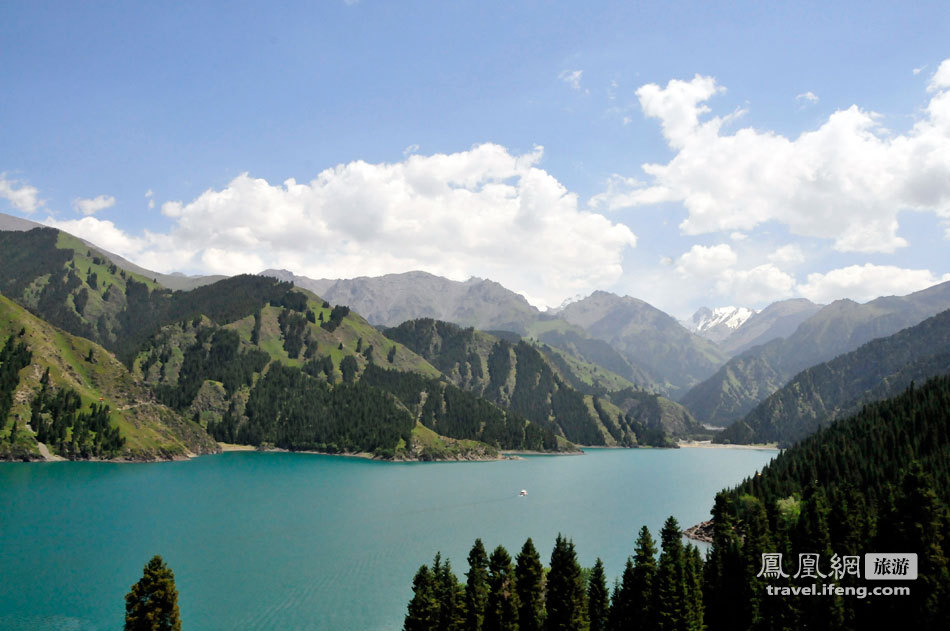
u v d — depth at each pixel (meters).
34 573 114.12
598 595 81.50
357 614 99.12
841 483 145.62
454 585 75.62
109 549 131.62
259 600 104.75
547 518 183.00
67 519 157.00
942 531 90.69
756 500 142.88
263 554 133.75
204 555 131.50
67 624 91.81
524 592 77.88
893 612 83.50
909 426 171.00
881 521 93.81
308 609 101.06
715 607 84.62
